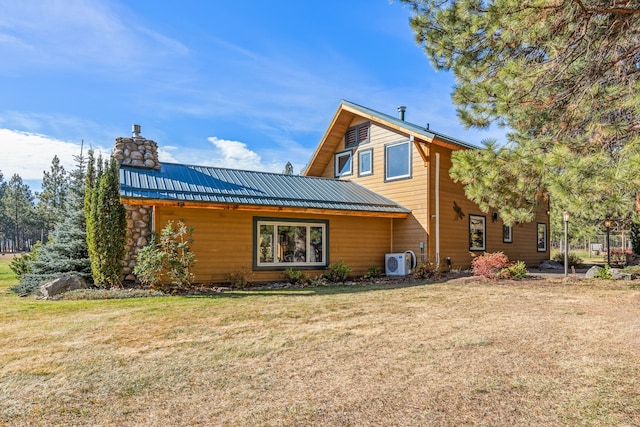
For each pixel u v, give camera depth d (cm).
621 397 310
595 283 983
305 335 501
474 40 714
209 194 1037
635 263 1738
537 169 618
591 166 552
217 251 1063
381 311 652
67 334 515
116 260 932
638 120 595
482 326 537
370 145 1481
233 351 438
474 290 895
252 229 1116
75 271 1059
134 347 457
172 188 1018
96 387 344
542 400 306
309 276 1177
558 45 632
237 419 282
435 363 390
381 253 1344
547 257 1789
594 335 481
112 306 716
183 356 423
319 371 374
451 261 1325
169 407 304
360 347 447
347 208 1199
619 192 530
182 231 935
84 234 1087
